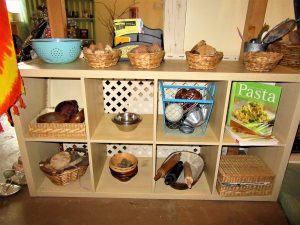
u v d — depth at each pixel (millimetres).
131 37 1304
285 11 1377
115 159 1518
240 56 1423
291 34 1240
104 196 1398
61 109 1390
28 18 3553
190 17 1406
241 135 1259
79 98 1557
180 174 1474
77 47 1218
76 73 1086
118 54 1175
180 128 1332
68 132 1257
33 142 1337
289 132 1204
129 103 1583
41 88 1439
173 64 1273
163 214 1298
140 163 1663
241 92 1250
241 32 1430
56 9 1320
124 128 1326
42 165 1377
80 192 1388
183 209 1331
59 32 1362
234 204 1369
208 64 1102
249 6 1326
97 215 1285
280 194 1375
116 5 3564
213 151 1345
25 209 1310
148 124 1443
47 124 1237
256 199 1383
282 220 1267
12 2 3391
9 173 1529
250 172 1341
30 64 1191
